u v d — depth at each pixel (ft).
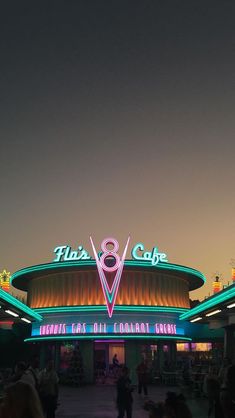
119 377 57.00
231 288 78.13
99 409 76.02
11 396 15.20
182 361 153.38
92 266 152.46
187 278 172.04
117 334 144.77
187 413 18.75
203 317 120.47
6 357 174.81
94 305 148.77
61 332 148.87
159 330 150.51
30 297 166.30
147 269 155.84
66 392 110.83
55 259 155.94
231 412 29.71
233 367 30.89
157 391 111.45
